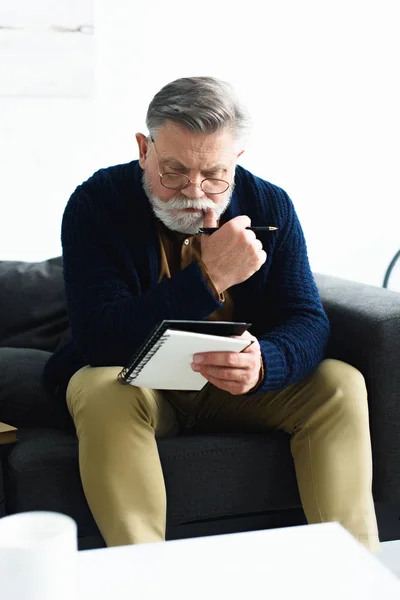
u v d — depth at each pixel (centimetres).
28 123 260
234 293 182
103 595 85
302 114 287
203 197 164
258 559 93
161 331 133
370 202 298
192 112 157
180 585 87
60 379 182
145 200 177
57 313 228
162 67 271
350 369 171
